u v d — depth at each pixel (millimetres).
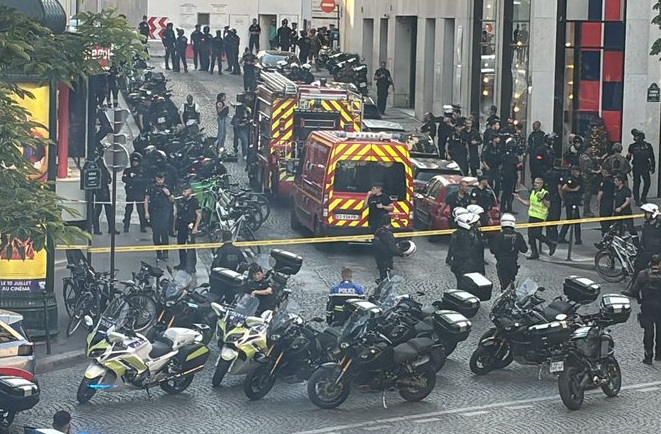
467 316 36469
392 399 33781
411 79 106188
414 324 33688
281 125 65125
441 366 35219
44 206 29719
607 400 33875
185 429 30719
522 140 68938
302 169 58375
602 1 72750
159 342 33500
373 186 53781
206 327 36750
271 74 70812
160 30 122875
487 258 53469
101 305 40062
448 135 73312
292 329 33688
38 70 30797
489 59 83875
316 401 32594
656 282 37094
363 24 115688
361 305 33375
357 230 54219
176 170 58594
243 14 124312
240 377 35750
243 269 42000
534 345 34969
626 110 71562
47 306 38594
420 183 60125
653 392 34625
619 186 52562
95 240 54469
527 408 32969
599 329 33500
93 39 32188
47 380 35062
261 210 59594
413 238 58156
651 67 70938
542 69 73250
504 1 79062
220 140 79062
